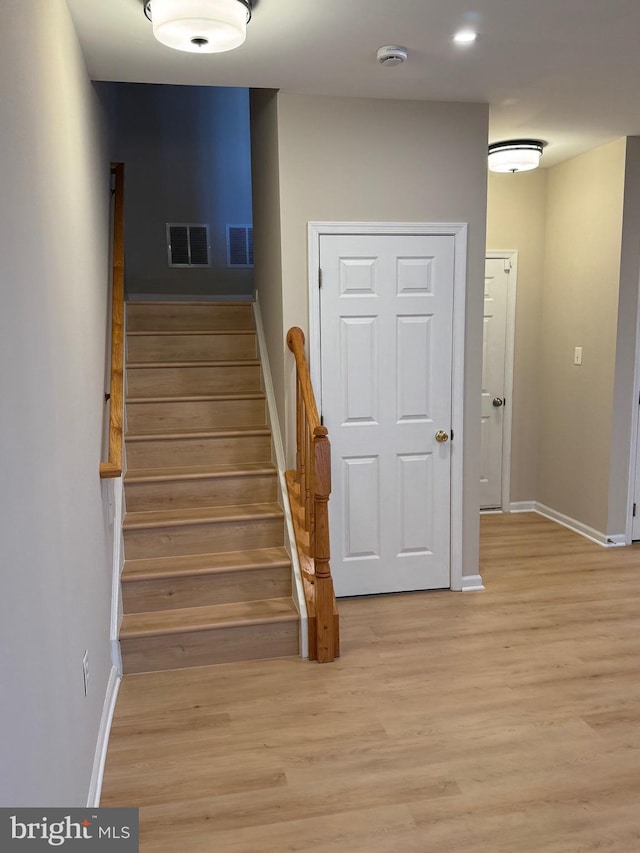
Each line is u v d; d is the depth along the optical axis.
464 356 3.65
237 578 3.25
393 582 3.77
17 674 1.24
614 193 4.29
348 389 3.58
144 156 5.35
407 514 3.73
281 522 3.48
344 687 2.84
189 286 5.51
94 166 3.04
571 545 4.57
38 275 1.63
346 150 3.40
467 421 3.72
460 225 3.56
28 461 1.42
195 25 2.24
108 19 2.42
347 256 3.48
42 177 1.74
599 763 2.33
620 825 2.04
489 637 3.26
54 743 1.56
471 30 2.56
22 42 1.55
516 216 5.00
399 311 3.57
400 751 2.40
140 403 3.90
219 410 4.03
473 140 3.52
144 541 3.34
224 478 3.59
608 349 4.43
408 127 3.45
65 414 1.93
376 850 1.95
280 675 2.95
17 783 1.22
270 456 3.88
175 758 2.38
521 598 3.71
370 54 2.79
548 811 2.10
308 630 3.07
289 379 3.50
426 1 2.30
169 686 2.87
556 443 5.07
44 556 1.53
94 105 3.13
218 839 2.00
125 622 3.06
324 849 1.96
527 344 5.18
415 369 3.63
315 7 2.34
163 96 5.33
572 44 2.70
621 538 4.58
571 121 3.83
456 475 3.73
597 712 2.63
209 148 5.43
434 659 3.05
